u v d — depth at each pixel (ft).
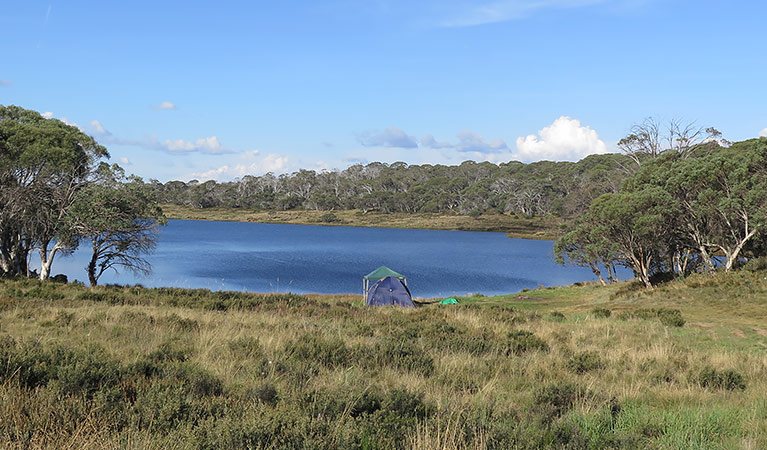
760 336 61.67
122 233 124.16
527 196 586.04
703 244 114.42
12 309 55.01
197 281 183.01
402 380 29.04
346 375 28.17
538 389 27.09
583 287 143.84
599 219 120.47
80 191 122.72
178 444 14.90
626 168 199.62
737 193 100.37
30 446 13.89
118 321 46.65
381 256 283.38
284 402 20.11
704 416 22.85
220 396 20.77
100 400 17.87
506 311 80.23
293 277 197.57
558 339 51.67
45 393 18.54
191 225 583.99
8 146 118.52
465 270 230.07
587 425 20.27
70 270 205.77
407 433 16.98
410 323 58.70
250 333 42.60
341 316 67.00
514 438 17.61
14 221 121.39
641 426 21.08
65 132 130.11
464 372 32.60
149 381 22.15
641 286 119.85
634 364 39.81
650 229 106.83
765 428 21.67
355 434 16.25
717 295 92.84
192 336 40.52
